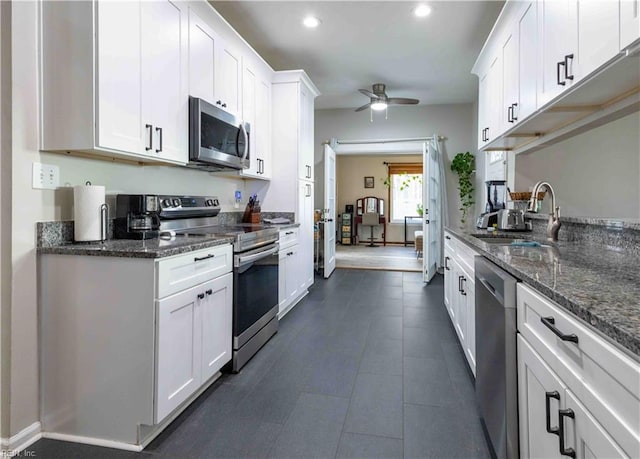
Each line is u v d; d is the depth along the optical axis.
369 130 5.96
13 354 1.57
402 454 1.54
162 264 1.59
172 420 1.78
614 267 1.31
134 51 1.81
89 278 1.62
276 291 3.00
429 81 4.71
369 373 2.28
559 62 1.67
